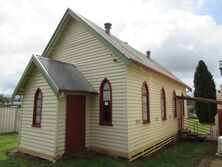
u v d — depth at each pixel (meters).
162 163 7.67
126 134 7.71
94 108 9.09
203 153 9.59
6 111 15.47
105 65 8.95
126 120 7.80
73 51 10.59
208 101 12.80
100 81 9.04
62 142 7.57
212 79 16.88
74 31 10.73
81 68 9.97
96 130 8.83
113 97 8.41
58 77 8.02
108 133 8.34
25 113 9.20
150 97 10.33
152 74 10.95
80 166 6.73
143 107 9.68
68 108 7.96
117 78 8.39
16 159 7.81
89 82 9.45
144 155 8.87
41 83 8.45
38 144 8.08
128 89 8.10
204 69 17.08
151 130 9.97
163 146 11.42
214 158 8.62
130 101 8.16
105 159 7.55
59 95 7.31
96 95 9.11
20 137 9.22
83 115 8.72
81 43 10.25
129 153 7.60
